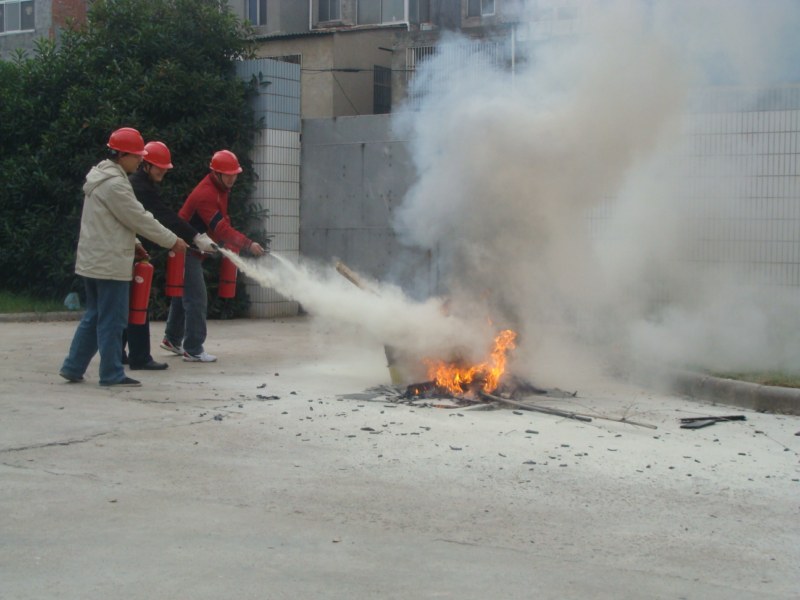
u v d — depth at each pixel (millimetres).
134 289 9219
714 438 6930
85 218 8227
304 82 22062
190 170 14477
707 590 4137
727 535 4867
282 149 15391
